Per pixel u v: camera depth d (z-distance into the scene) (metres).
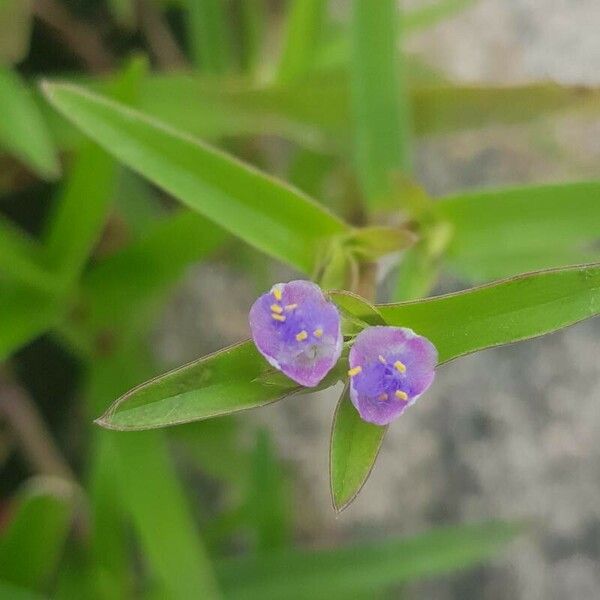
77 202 0.12
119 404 0.07
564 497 0.17
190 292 0.17
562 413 0.17
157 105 0.14
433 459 0.17
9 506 0.15
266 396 0.07
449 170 0.18
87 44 0.16
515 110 0.13
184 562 0.12
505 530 0.14
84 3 0.16
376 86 0.12
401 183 0.11
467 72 0.18
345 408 0.08
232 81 0.14
